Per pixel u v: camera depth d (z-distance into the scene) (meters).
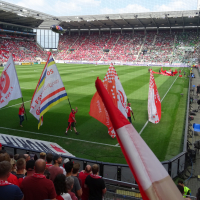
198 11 57.75
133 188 5.61
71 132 12.59
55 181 3.47
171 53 70.25
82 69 50.94
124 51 76.81
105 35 86.81
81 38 88.88
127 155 1.66
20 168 4.12
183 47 70.31
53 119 14.91
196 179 7.82
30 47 80.38
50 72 10.37
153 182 1.61
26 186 3.22
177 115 16.03
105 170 7.62
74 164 4.53
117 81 11.05
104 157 9.64
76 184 4.20
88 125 13.77
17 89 12.19
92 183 4.31
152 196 1.57
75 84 29.02
